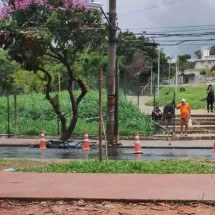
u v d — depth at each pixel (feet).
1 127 99.30
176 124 104.47
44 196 25.95
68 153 68.69
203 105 137.18
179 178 31.35
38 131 97.19
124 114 103.50
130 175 32.58
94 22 79.92
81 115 105.91
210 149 77.25
